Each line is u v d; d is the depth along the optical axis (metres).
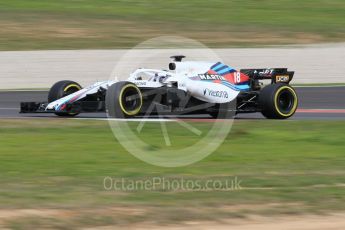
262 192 25.52
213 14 130.00
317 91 71.75
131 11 129.75
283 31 115.19
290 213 22.75
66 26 111.38
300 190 25.95
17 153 33.47
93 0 139.50
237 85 48.09
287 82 50.09
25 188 25.48
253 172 29.48
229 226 21.06
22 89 74.12
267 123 45.94
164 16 126.00
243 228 20.86
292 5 141.50
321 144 37.94
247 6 139.00
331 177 28.52
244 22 122.81
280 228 20.97
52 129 42.38
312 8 139.25
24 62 84.38
